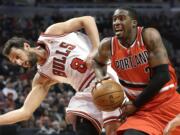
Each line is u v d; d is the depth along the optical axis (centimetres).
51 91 1380
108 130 536
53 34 536
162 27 2277
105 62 497
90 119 536
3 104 1196
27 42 529
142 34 454
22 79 1452
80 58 532
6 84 1321
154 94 450
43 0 2408
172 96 474
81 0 2434
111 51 471
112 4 2438
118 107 478
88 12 2367
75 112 539
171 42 2233
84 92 539
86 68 531
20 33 1973
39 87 558
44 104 1264
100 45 484
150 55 450
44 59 538
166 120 465
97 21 2211
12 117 543
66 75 541
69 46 535
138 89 469
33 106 552
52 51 534
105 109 470
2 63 1586
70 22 543
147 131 450
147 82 463
